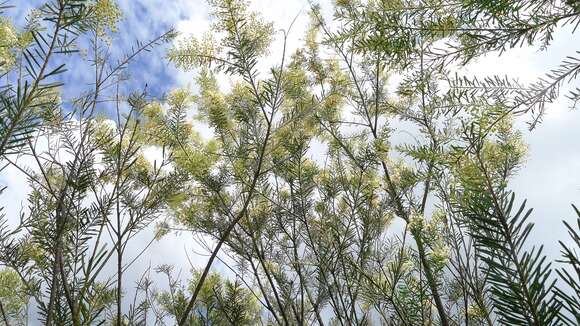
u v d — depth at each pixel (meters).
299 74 2.73
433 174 1.54
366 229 2.55
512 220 0.48
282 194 3.24
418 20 1.36
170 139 2.49
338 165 3.03
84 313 1.15
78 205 1.36
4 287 1.68
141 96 1.69
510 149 1.34
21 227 1.28
